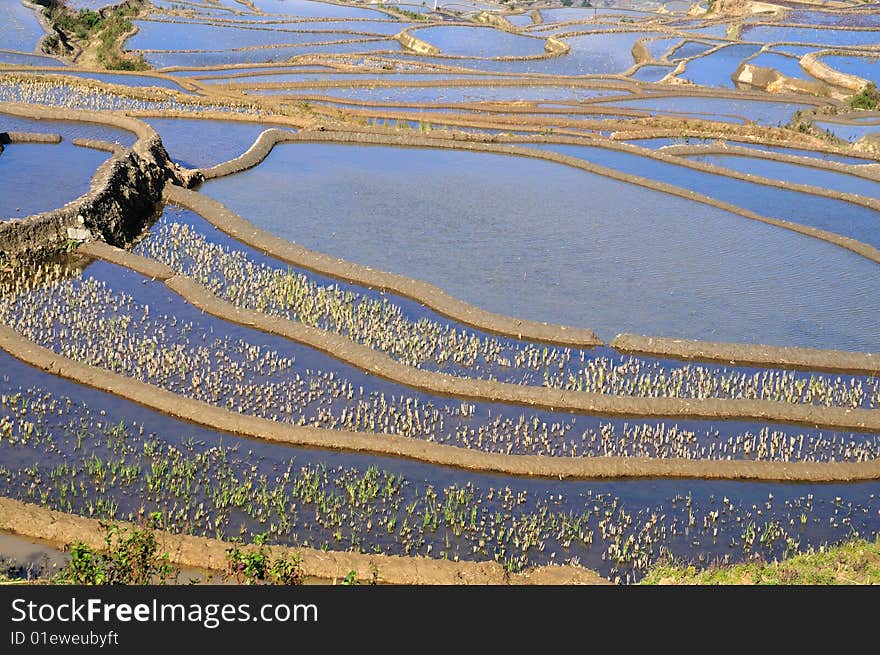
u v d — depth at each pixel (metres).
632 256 37.25
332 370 27.16
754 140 60.34
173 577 18.03
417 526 20.70
